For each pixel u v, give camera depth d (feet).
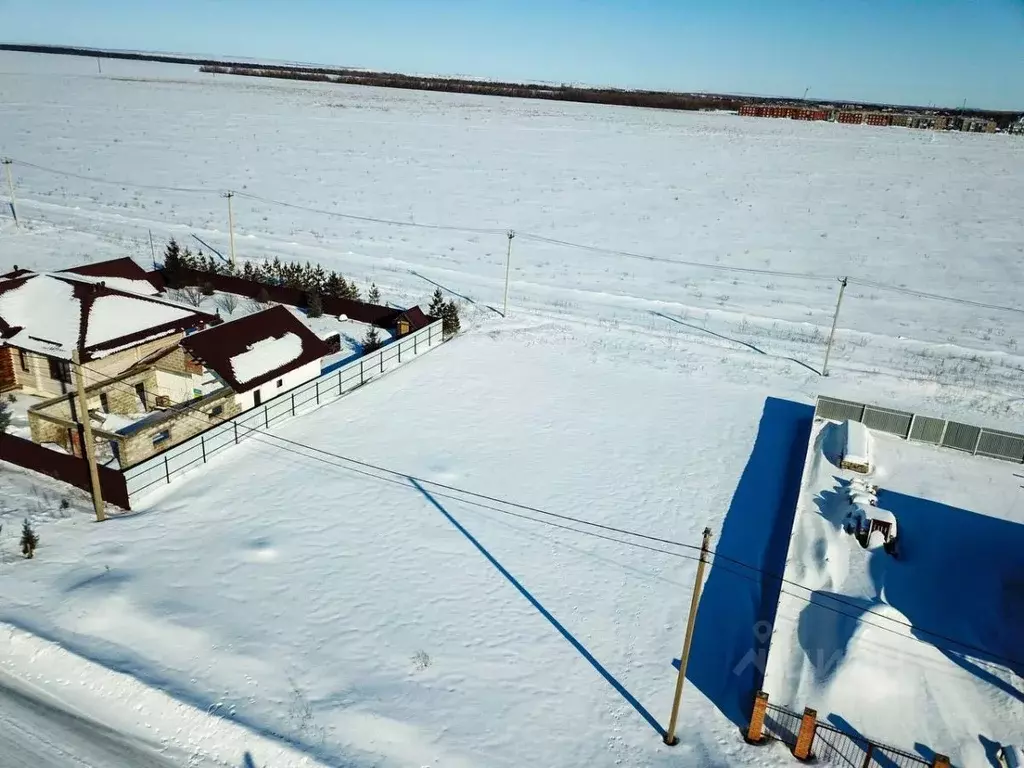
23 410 77.97
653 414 88.63
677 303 130.11
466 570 58.44
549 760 41.86
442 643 50.44
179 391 81.00
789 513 69.21
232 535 60.34
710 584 58.80
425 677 47.21
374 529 62.80
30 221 151.43
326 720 42.75
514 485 71.31
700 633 53.42
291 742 40.98
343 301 114.93
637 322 120.47
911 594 57.93
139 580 53.52
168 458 66.85
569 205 202.80
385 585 55.88
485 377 96.43
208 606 51.62
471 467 73.97
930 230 190.29
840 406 88.99
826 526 66.18
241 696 44.04
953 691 48.24
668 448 80.53
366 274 136.36
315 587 54.90
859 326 123.54
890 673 48.32
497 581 57.47
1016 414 92.73
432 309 110.63
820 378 101.60
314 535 61.26
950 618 55.47
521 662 49.42
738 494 72.13
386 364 96.84
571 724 44.65
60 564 54.70
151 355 81.05
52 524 59.82
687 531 65.77
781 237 179.42
